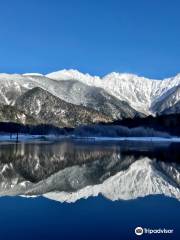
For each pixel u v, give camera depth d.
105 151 87.62
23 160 63.88
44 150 90.31
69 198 29.30
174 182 39.19
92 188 34.75
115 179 41.28
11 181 38.81
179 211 25.14
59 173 47.00
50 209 25.36
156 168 52.41
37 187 34.97
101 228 21.05
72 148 100.25
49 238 19.22
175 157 70.50
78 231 20.41
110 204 27.22
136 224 21.81
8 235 19.61
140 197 30.33
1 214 23.89
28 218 22.86
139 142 147.12
